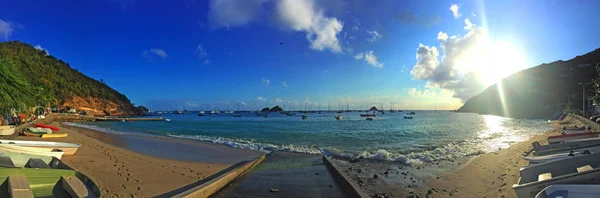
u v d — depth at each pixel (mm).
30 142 12180
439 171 11766
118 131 37344
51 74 102688
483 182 9586
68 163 10836
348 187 8688
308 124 60719
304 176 10945
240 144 21344
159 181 9281
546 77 152750
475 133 33750
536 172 7520
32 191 6301
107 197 7348
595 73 126000
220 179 9055
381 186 9477
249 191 8875
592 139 11633
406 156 15484
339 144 22016
